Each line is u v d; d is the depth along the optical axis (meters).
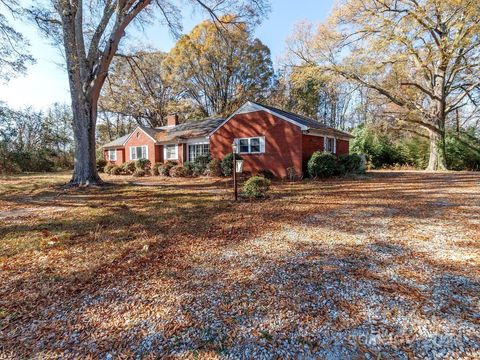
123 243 4.31
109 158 25.62
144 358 1.85
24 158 23.84
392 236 4.21
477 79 16.02
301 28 19.36
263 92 31.47
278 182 11.73
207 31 26.95
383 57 15.66
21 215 6.59
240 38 25.17
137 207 7.27
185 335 2.08
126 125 36.31
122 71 24.28
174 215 6.17
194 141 18.16
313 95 29.42
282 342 1.98
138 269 3.31
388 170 18.73
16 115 23.61
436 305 2.36
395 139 21.58
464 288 2.63
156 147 20.38
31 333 2.15
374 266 3.17
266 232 4.66
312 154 12.91
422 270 3.03
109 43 11.17
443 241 3.90
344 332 2.06
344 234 4.40
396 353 1.84
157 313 2.38
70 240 4.53
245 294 2.64
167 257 3.66
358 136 21.58
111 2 11.61
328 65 17.22
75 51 11.09
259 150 13.91
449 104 17.88
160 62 29.83
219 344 1.98
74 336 2.11
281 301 2.50
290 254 3.62
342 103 32.81
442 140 17.19
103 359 1.86
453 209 5.74
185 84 29.97
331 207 6.45
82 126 11.56
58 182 13.97
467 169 17.81
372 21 15.27
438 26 14.70
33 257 3.79
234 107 30.16
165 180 14.83
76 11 10.95
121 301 2.60
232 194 8.95
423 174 14.32
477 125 19.84
